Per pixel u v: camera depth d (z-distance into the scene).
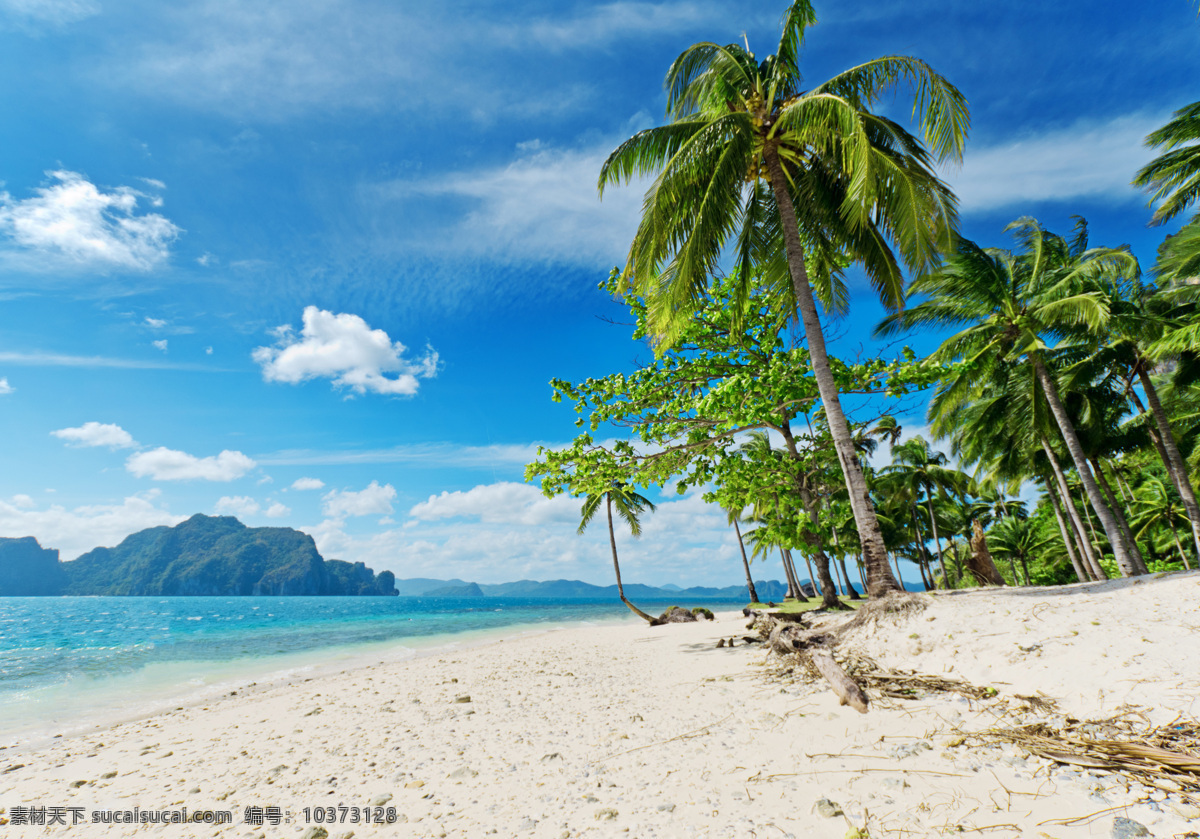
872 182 8.85
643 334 14.93
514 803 3.79
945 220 10.89
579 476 13.23
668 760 4.36
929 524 41.75
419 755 5.20
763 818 3.19
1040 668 5.05
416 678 10.64
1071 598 6.62
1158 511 29.27
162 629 33.31
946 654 6.04
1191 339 14.05
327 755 5.46
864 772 3.68
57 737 7.62
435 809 3.81
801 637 8.23
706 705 6.06
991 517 43.50
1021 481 24.47
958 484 33.34
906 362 11.52
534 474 13.33
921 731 4.31
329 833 3.53
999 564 46.50
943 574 33.09
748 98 11.12
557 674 9.73
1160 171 16.05
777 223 12.65
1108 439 20.59
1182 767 3.07
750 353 15.41
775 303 14.70
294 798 4.27
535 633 24.25
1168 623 5.15
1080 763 3.38
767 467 15.74
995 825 2.84
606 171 11.25
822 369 9.76
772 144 10.90
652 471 13.60
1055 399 16.31
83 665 16.02
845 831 2.94
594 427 13.60
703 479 15.05
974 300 17.17
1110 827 2.70
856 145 8.60
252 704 9.10
